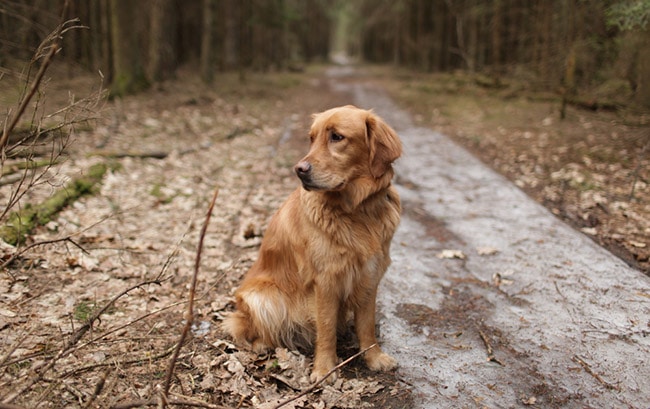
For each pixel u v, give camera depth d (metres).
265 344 3.66
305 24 46.34
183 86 17.11
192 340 3.67
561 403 3.21
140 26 17.34
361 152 3.22
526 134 11.38
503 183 7.97
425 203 7.17
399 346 3.85
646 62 8.82
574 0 11.70
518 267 5.13
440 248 5.66
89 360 3.24
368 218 3.31
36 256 4.52
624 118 9.08
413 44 33.22
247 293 3.60
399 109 17.30
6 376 2.92
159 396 2.51
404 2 33.56
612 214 6.40
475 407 3.18
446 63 29.88
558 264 5.12
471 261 5.33
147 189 6.91
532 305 4.43
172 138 10.11
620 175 7.89
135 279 4.55
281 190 7.58
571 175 7.99
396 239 5.89
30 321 3.61
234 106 14.79
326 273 3.26
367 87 26.08
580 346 3.82
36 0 8.71
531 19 17.55
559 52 12.82
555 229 5.98
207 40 18.78
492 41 22.42
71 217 5.54
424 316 4.28
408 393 3.30
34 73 7.27
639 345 3.81
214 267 4.96
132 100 13.50
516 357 3.71
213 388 3.18
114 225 5.61
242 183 7.77
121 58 14.16
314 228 3.24
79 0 14.81
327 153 3.13
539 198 7.26
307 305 3.50
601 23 10.68
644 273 4.91
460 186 7.92
